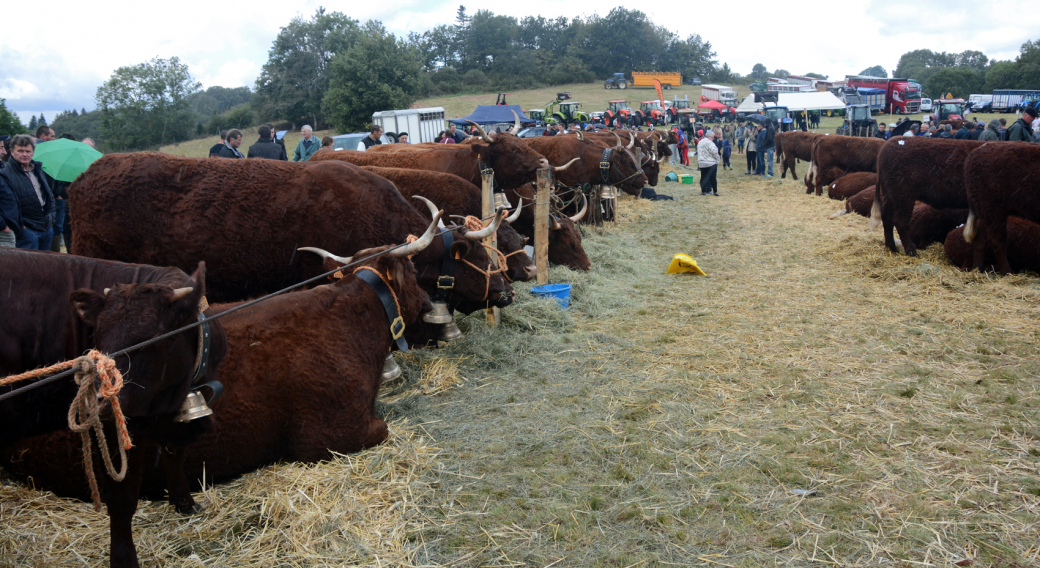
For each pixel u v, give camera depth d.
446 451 3.64
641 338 5.69
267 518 2.93
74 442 2.86
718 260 8.96
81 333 2.42
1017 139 10.98
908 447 3.63
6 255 2.40
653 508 3.09
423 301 4.17
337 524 2.90
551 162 10.09
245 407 3.18
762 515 3.02
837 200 14.57
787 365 4.91
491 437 3.82
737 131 35.25
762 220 12.25
